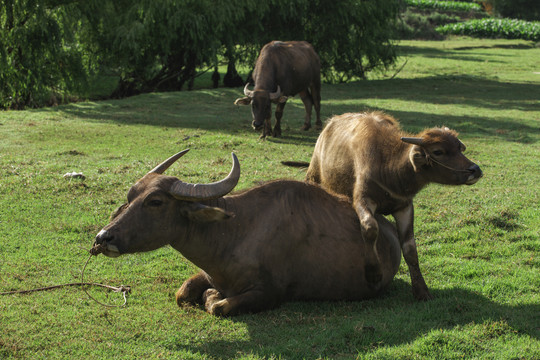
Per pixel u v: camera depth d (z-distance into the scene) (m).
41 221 8.05
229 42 24.36
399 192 5.59
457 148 5.25
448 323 5.20
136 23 21.55
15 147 12.77
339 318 5.34
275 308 5.59
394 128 5.97
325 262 5.64
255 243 5.43
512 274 6.50
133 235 4.98
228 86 28.84
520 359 4.50
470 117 17.66
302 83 15.07
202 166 11.08
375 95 23.25
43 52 20.50
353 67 28.98
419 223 8.29
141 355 4.67
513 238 7.65
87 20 21.66
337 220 5.76
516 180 10.58
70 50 21.62
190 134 14.56
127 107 19.19
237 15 23.42
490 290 6.01
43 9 20.06
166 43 22.56
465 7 78.19
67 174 9.97
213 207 5.01
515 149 13.20
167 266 6.77
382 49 29.47
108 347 4.78
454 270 6.67
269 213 5.58
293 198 5.73
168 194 5.11
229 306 5.30
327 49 27.95
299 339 4.91
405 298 5.91
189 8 22.64
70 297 5.81
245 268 5.39
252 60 26.58
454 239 7.72
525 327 5.04
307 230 5.63
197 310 5.54
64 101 23.77
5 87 20.48
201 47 23.72
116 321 5.28
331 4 27.25
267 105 13.91
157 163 11.30
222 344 4.86
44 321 5.22
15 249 7.10
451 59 39.91
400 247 6.27
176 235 5.23
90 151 12.51
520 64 36.47
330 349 4.71
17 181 9.66
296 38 27.56
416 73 33.22
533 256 7.03
